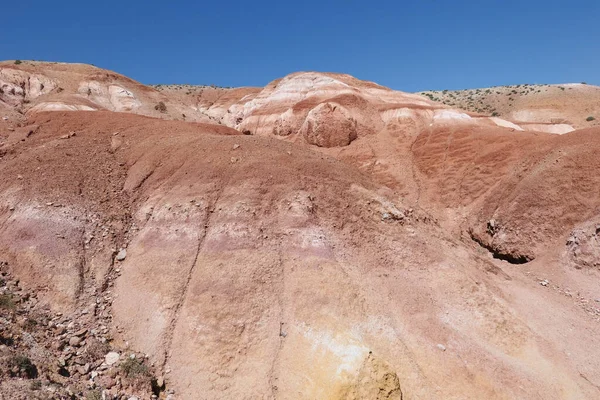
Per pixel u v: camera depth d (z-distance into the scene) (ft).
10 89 115.14
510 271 57.67
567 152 74.84
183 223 42.24
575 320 45.47
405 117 140.67
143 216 45.52
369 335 33.78
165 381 31.27
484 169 97.45
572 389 33.76
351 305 35.76
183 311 35.14
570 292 54.44
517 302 44.42
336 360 30.32
